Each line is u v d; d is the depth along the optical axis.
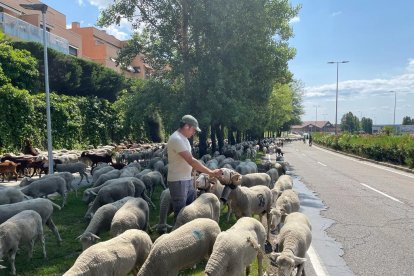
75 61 33.81
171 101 19.95
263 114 34.22
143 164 21.36
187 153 6.29
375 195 13.68
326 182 17.23
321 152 44.22
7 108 22.95
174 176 6.48
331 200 12.70
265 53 22.70
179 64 19.98
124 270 5.33
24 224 6.79
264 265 6.58
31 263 6.99
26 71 26.89
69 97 31.67
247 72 20.36
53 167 17.56
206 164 15.34
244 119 21.27
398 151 25.19
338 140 46.34
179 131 6.39
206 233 5.55
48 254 7.50
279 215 7.23
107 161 22.36
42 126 26.34
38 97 27.08
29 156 19.94
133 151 27.38
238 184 7.65
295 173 21.03
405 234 8.62
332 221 9.80
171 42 20.55
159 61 20.73
